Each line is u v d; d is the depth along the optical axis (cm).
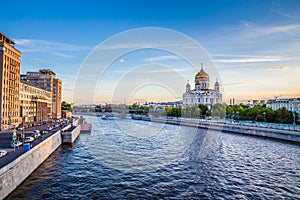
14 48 7181
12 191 2433
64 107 17250
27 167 2939
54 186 2577
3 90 6550
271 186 2588
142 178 2712
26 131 6019
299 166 3438
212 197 2259
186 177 2777
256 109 9631
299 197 2298
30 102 9219
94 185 2558
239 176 2908
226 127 8362
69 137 5506
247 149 4822
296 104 12056
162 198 2214
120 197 2236
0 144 3969
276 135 6359
